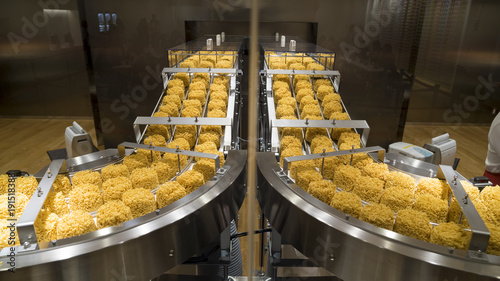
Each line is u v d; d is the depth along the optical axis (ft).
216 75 10.75
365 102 12.94
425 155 6.33
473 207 4.12
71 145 7.17
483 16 10.38
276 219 5.13
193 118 7.17
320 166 5.84
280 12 10.64
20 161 10.82
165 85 9.93
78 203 4.64
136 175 5.23
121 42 12.76
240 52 11.71
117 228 4.00
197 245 4.67
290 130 7.10
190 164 6.22
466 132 12.15
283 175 5.39
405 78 12.18
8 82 12.94
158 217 4.26
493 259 3.58
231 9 11.89
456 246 3.82
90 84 13.37
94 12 12.17
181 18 12.12
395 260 3.75
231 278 5.66
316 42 11.23
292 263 5.59
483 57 10.96
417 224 4.11
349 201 4.57
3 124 12.93
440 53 11.37
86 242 3.76
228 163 5.77
